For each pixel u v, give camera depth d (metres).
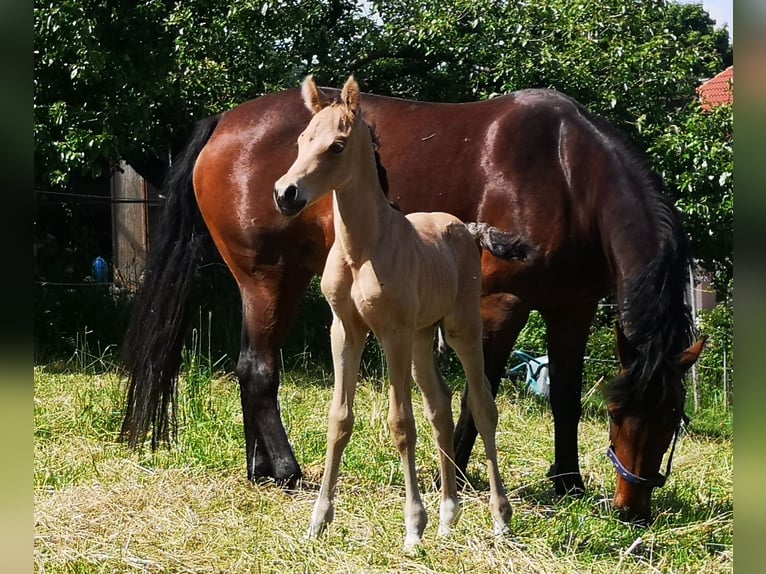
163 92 9.65
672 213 5.33
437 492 5.33
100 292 10.85
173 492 5.13
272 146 6.02
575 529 4.67
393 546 4.25
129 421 6.02
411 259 4.11
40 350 9.96
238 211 6.01
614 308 9.97
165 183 6.45
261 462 5.77
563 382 5.90
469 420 5.65
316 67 11.05
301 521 4.74
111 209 13.15
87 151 9.41
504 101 5.98
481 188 5.79
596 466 6.45
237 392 8.28
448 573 3.95
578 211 5.62
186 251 6.27
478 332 4.62
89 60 9.19
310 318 10.69
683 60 10.43
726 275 9.64
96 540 4.29
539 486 5.89
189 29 9.84
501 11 10.43
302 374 9.69
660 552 4.48
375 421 6.92
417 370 4.44
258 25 10.20
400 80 11.52
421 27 10.38
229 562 4.11
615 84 9.94
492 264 5.57
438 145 5.92
